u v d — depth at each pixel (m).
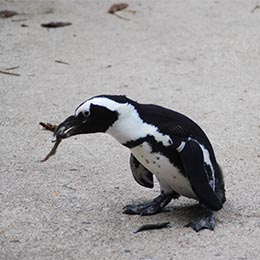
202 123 13.21
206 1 22.03
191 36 18.62
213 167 9.27
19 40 18.31
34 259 8.61
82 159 11.62
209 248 8.77
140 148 8.81
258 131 12.83
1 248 8.89
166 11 21.00
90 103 8.72
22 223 9.52
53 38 18.53
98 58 17.06
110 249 8.80
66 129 8.91
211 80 15.59
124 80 15.60
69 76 15.88
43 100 14.45
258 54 17.25
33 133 12.77
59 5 21.67
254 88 15.08
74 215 9.73
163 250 8.74
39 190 10.52
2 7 21.27
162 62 16.77
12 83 15.45
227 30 19.09
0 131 12.87
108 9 21.25
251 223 9.42
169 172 9.00
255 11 20.86
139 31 19.12
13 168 11.30
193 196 9.40
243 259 8.53
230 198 10.17
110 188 10.55
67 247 8.88
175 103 14.27
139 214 9.65
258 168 11.25
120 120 8.70
